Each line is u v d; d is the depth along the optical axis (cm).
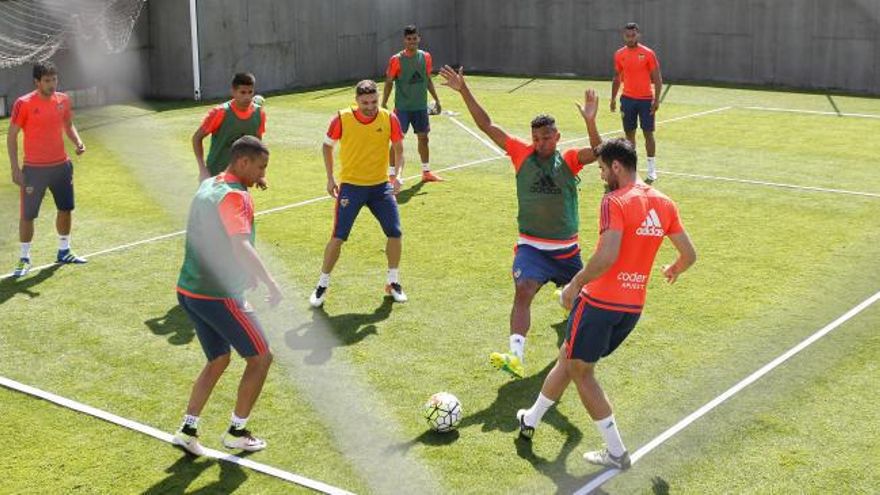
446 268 886
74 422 586
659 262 891
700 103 1955
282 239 989
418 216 1074
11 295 822
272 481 514
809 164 1345
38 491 505
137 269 894
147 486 511
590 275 489
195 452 540
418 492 499
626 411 589
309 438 561
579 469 523
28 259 882
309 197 1177
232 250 514
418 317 762
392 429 572
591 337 509
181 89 2038
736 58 2261
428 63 1227
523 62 2516
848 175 1271
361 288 832
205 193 514
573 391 621
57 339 721
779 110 1845
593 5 2409
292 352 690
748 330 707
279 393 623
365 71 2245
